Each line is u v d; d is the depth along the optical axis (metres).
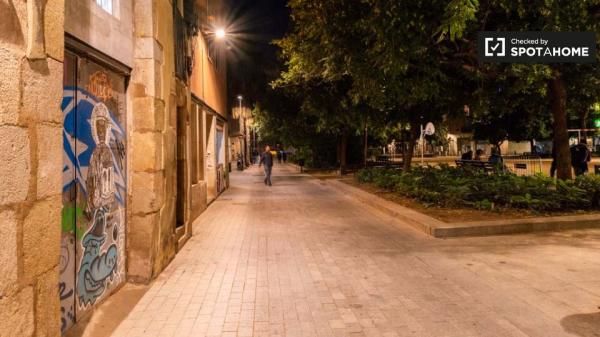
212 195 14.73
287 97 27.97
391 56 9.00
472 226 8.38
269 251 7.58
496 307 4.83
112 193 5.32
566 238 7.95
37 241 2.92
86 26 4.46
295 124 30.36
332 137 31.98
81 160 4.48
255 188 19.80
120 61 5.39
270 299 5.22
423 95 10.95
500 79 11.83
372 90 11.09
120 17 5.42
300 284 5.77
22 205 2.77
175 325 4.51
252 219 10.99
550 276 5.83
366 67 10.67
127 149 5.82
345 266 6.57
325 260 6.94
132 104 5.86
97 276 4.86
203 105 12.76
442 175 14.09
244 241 8.41
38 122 2.95
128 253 5.79
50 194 3.08
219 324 4.52
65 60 4.15
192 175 11.33
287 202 14.42
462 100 14.38
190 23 9.38
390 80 10.85
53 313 3.10
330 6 10.34
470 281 5.73
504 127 26.03
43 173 3.00
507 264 6.43
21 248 2.75
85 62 4.60
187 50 8.89
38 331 2.92
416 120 17.73
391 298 5.19
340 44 10.73
